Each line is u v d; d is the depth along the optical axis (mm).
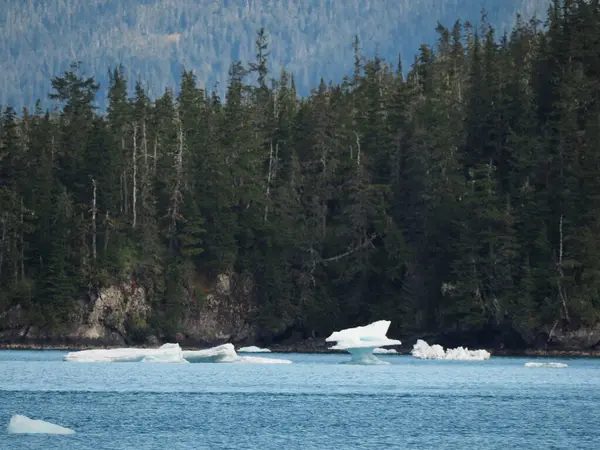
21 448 188375
